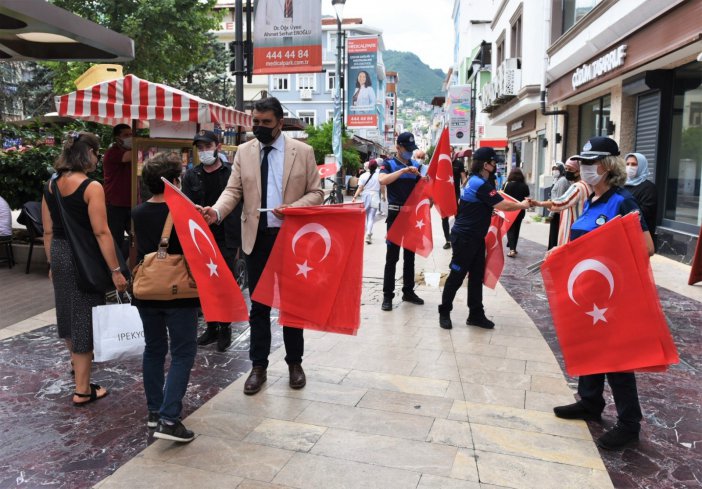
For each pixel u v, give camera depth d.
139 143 6.84
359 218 3.89
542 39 17.22
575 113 15.96
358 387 4.29
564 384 4.35
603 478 3.06
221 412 3.85
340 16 18.52
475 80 38.38
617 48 10.73
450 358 4.93
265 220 4.14
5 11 5.00
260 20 10.12
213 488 2.95
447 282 5.83
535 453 3.31
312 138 31.38
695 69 9.48
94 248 3.87
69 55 6.97
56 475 3.09
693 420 3.77
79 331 3.91
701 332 5.66
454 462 3.21
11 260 8.60
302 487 2.96
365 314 6.41
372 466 3.17
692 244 9.15
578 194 5.20
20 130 10.04
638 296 3.26
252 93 54.22
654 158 10.50
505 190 10.70
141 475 3.08
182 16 22.47
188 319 3.40
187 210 3.27
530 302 7.04
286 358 4.35
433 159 6.37
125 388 4.29
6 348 5.14
